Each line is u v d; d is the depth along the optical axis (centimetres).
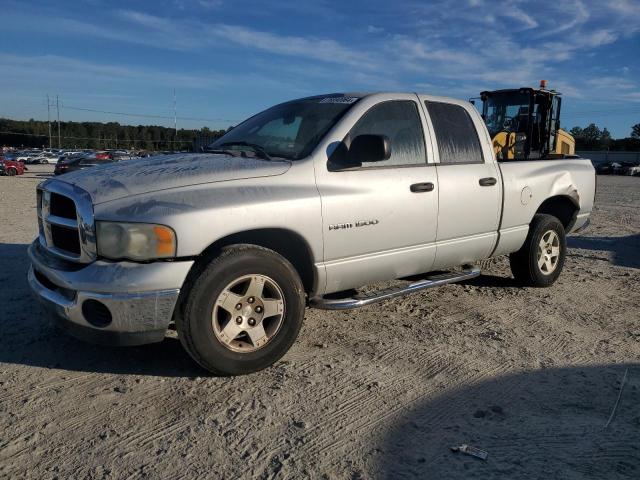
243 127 501
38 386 352
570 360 409
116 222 330
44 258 377
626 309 544
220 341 355
